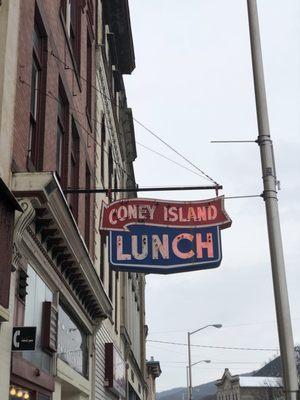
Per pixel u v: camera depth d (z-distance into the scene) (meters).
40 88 11.55
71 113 14.33
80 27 16.72
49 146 11.72
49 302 11.09
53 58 12.39
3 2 8.95
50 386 11.19
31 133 10.98
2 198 8.01
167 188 10.92
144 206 10.77
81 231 15.30
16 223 8.80
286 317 8.10
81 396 14.90
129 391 32.91
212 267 10.44
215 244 10.48
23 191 8.90
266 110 9.38
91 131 18.00
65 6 14.54
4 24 8.86
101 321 16.83
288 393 7.74
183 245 10.50
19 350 8.68
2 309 7.77
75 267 12.70
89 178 17.45
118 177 28.16
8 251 8.22
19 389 9.25
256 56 9.64
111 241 10.56
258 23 9.83
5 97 8.61
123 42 29.02
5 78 8.64
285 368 7.86
